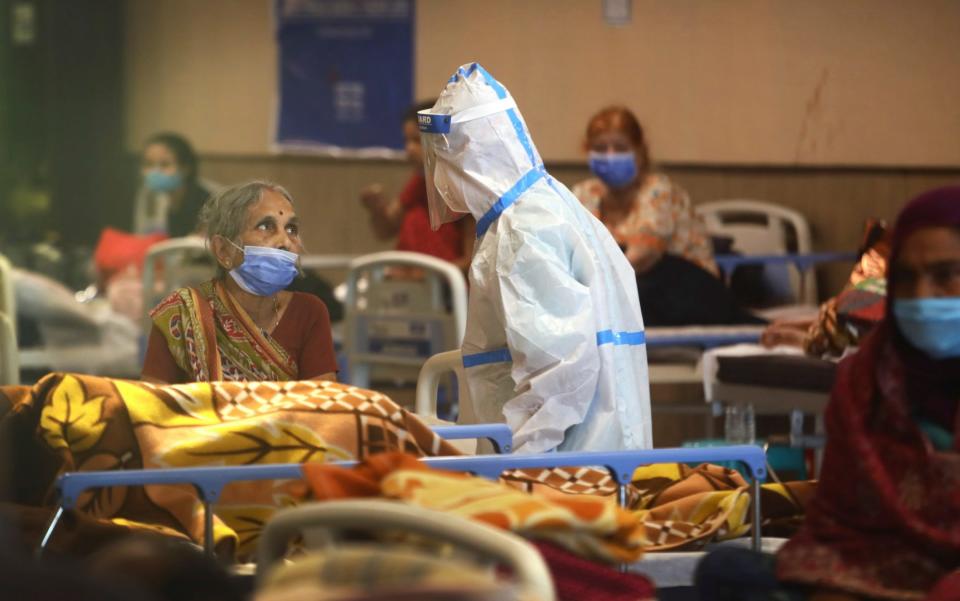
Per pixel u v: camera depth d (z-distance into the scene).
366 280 17.31
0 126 23.28
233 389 7.77
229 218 9.27
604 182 16.72
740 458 7.08
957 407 6.39
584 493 8.38
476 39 23.06
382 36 23.33
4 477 7.77
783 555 6.54
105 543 7.14
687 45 22.53
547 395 8.54
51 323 17.72
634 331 9.03
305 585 4.70
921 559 6.24
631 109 22.69
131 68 23.56
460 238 19.02
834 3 21.97
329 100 23.48
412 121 19.80
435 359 9.67
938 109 21.70
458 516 5.24
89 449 7.44
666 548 7.64
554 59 22.86
